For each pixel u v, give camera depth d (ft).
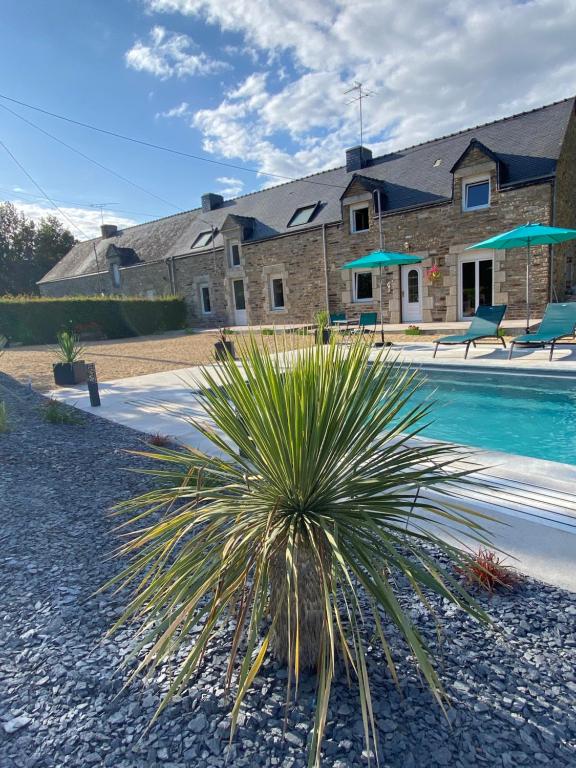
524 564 7.14
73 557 8.16
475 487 9.94
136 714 4.85
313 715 4.72
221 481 6.15
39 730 4.68
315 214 56.13
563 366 21.03
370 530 5.19
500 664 5.28
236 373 5.24
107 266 83.87
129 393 23.30
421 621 6.05
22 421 18.42
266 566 4.63
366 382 5.44
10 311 54.75
